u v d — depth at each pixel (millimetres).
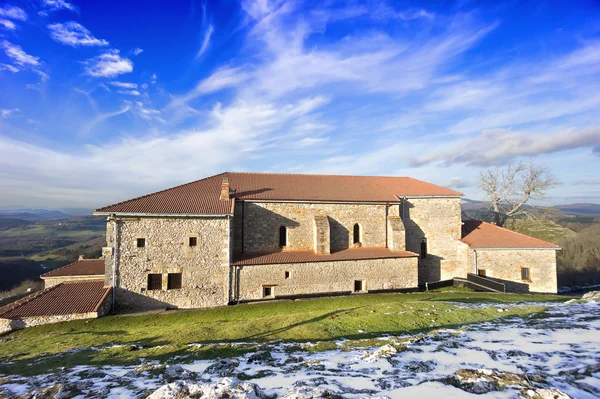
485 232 31938
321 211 27234
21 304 18828
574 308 14906
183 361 9680
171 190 25500
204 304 22078
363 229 28281
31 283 51406
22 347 13547
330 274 24484
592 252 52812
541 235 60344
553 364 7266
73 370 9039
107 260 21125
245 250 25438
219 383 6148
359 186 31094
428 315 15273
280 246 26281
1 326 17516
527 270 28422
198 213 22141
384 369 7547
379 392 5879
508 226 51906
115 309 20938
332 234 27453
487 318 14594
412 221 30281
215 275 22422
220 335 13672
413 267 26531
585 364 7074
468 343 9641
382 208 28875
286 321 15602
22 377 8547
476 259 28547
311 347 10719
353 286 24891
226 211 22844
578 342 9148
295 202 26625
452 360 8016
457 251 30484
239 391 5738
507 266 28516
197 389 5910
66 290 20875
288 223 26500
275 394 6012
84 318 18797
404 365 7773
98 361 10219
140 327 17469
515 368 7098
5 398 6684
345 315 16297
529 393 5398
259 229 25859
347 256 25250
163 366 8609
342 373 7438
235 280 22625
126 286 21250
